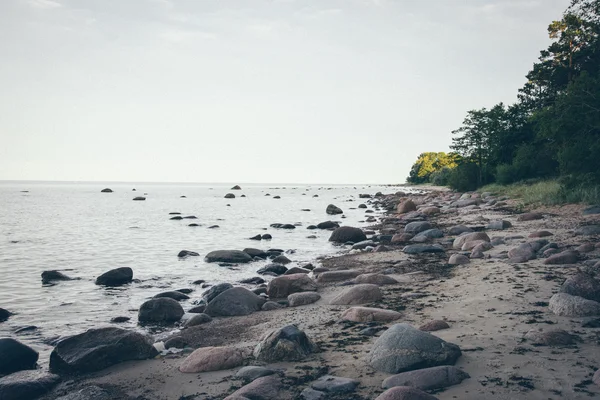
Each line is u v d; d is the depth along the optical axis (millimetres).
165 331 8609
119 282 13516
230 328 8383
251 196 91312
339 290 10836
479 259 12961
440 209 35750
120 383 5789
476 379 4746
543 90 48844
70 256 18844
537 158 42750
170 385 5551
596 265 9930
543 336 5758
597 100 22781
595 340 5672
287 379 5270
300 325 7895
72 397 5352
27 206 56438
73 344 6672
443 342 5449
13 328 9086
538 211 24281
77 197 87062
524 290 8586
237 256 17250
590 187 23391
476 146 55844
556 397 4246
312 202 65250
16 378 6125
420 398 4176
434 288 9883
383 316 7684
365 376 5184
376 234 24109
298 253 18781
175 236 25719
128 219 37250
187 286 13047
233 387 5289
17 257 18625
